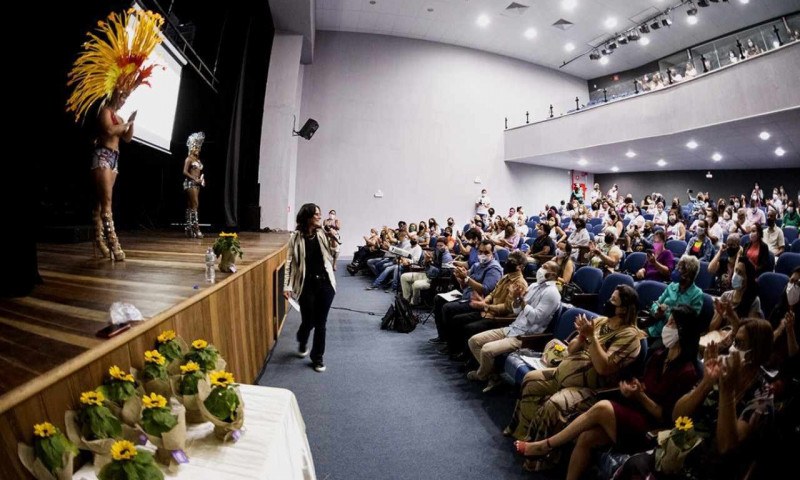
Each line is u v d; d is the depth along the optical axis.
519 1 9.42
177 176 6.11
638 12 9.89
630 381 1.81
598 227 7.70
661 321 2.79
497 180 12.10
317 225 3.11
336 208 10.49
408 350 3.64
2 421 0.75
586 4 9.56
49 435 0.79
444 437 2.23
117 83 2.42
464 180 11.69
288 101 7.75
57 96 3.00
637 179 13.91
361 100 10.70
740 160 11.01
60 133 3.28
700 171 12.89
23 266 1.56
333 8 9.56
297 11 7.06
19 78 1.45
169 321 1.38
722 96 7.49
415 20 10.19
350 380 2.95
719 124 7.60
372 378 2.99
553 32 10.88
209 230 6.04
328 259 3.12
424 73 11.27
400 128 11.02
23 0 1.45
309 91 10.32
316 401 2.60
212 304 1.83
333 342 3.81
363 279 7.49
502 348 2.72
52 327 1.16
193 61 5.20
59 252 2.98
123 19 2.58
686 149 9.77
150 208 5.94
